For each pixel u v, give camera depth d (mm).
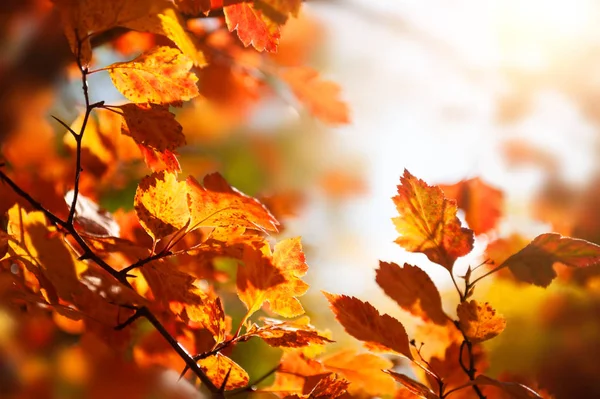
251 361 1229
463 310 783
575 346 1118
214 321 771
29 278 772
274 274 787
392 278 806
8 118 853
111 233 829
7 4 814
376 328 793
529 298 1163
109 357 722
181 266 851
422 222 801
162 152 760
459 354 815
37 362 711
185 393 730
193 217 767
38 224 744
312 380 812
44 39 836
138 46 943
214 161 1182
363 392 828
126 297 740
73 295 747
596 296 1120
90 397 709
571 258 790
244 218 768
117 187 974
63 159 890
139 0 729
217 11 882
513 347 1128
